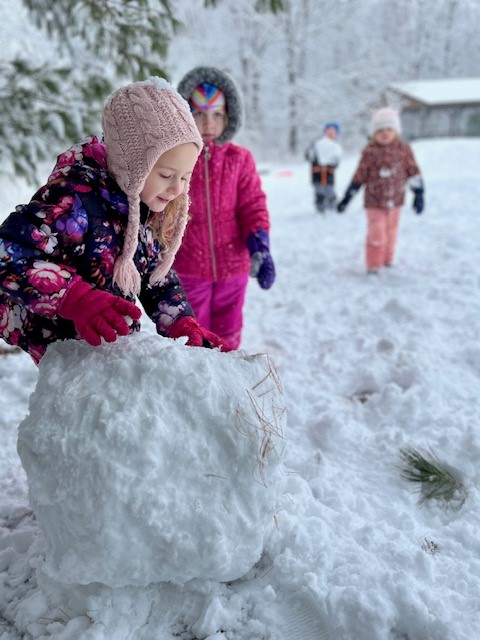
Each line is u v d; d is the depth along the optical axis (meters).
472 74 36.38
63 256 1.48
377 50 23.16
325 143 8.30
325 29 21.92
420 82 28.81
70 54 4.75
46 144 4.44
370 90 23.38
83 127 4.50
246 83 22.78
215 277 2.76
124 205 1.54
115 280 1.56
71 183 1.48
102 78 4.60
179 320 1.75
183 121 1.48
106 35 4.40
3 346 3.33
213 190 2.65
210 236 2.70
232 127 2.63
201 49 21.09
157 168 1.50
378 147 4.74
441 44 34.53
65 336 1.61
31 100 4.39
